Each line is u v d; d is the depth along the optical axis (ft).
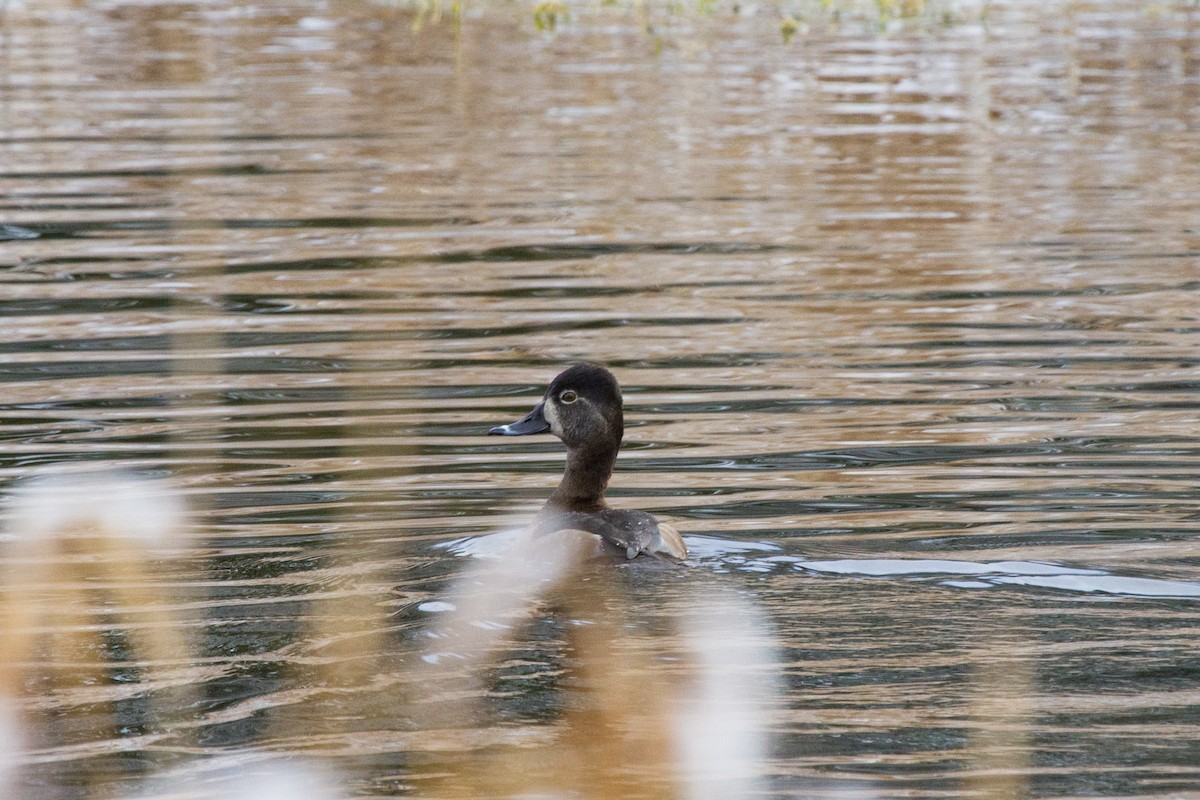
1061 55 108.17
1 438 43.06
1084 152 81.51
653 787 23.62
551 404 37.96
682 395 46.98
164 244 64.18
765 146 82.33
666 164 78.23
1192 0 131.13
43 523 21.59
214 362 49.98
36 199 71.05
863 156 80.33
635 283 59.21
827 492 38.86
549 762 24.39
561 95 94.79
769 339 52.54
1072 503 37.73
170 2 130.62
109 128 85.46
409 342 52.11
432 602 31.19
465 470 40.78
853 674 27.55
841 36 115.96
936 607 30.89
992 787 23.48
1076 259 62.39
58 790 23.70
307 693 27.02
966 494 38.58
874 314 55.31
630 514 34.94
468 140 83.05
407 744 25.02
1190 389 46.91
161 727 25.70
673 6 128.57
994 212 69.77
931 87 97.81
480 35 116.37
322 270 60.64
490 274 60.23
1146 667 27.86
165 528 35.29
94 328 53.62
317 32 117.50
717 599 31.22
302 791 23.53
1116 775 23.97
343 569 33.37
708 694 26.48
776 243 64.75
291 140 82.84
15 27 118.62
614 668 27.73
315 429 43.78
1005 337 52.54
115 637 29.58
